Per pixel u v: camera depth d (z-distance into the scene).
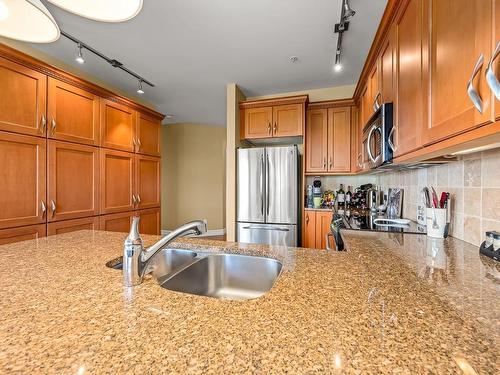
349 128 3.21
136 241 0.75
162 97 3.83
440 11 0.89
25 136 2.04
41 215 2.15
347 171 3.22
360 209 3.12
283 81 3.21
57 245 1.22
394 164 1.61
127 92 3.62
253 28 2.14
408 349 0.43
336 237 1.82
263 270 1.12
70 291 0.69
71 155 2.42
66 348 0.44
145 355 0.43
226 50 2.49
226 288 1.18
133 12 0.92
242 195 3.19
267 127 3.31
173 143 5.69
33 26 0.99
